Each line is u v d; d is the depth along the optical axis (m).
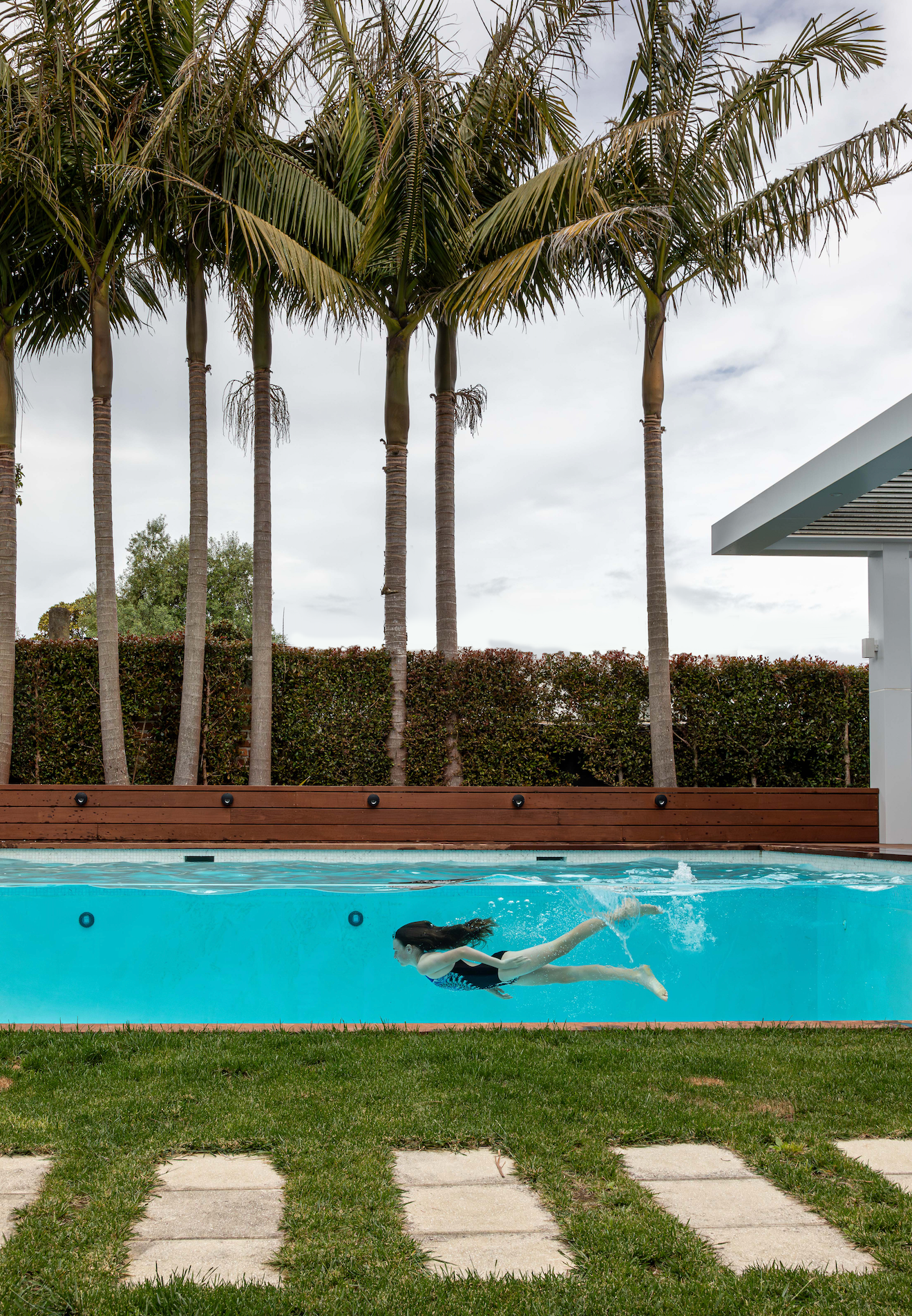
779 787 11.36
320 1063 4.02
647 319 11.41
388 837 11.07
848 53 10.09
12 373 11.66
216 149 11.06
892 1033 4.57
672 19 10.41
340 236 11.07
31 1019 5.69
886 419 8.06
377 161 10.69
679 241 11.16
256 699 11.70
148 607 26.89
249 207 11.09
